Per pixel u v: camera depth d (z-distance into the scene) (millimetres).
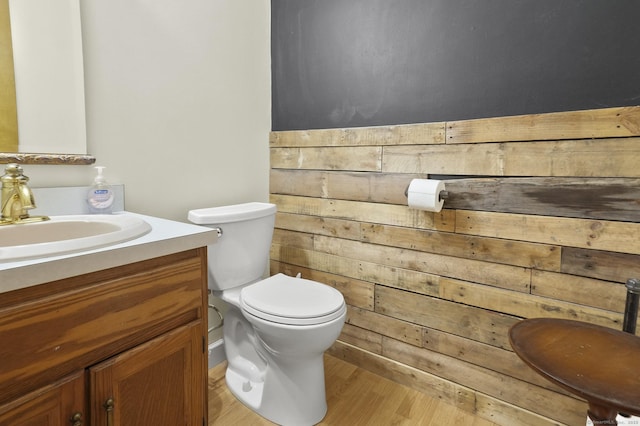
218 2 1678
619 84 1138
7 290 622
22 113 1108
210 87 1671
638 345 872
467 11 1394
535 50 1270
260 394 1521
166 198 1530
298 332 1250
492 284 1404
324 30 1784
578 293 1235
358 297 1770
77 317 731
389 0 1577
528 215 1311
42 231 1001
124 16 1337
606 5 1146
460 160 1435
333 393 1607
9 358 639
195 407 1002
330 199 1815
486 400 1448
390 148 1605
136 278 835
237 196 1849
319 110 1834
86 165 1262
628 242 1142
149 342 872
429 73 1495
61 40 1173
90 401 759
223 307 1837
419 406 1532
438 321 1546
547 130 1252
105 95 1302
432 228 1526
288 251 1997
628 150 1126
